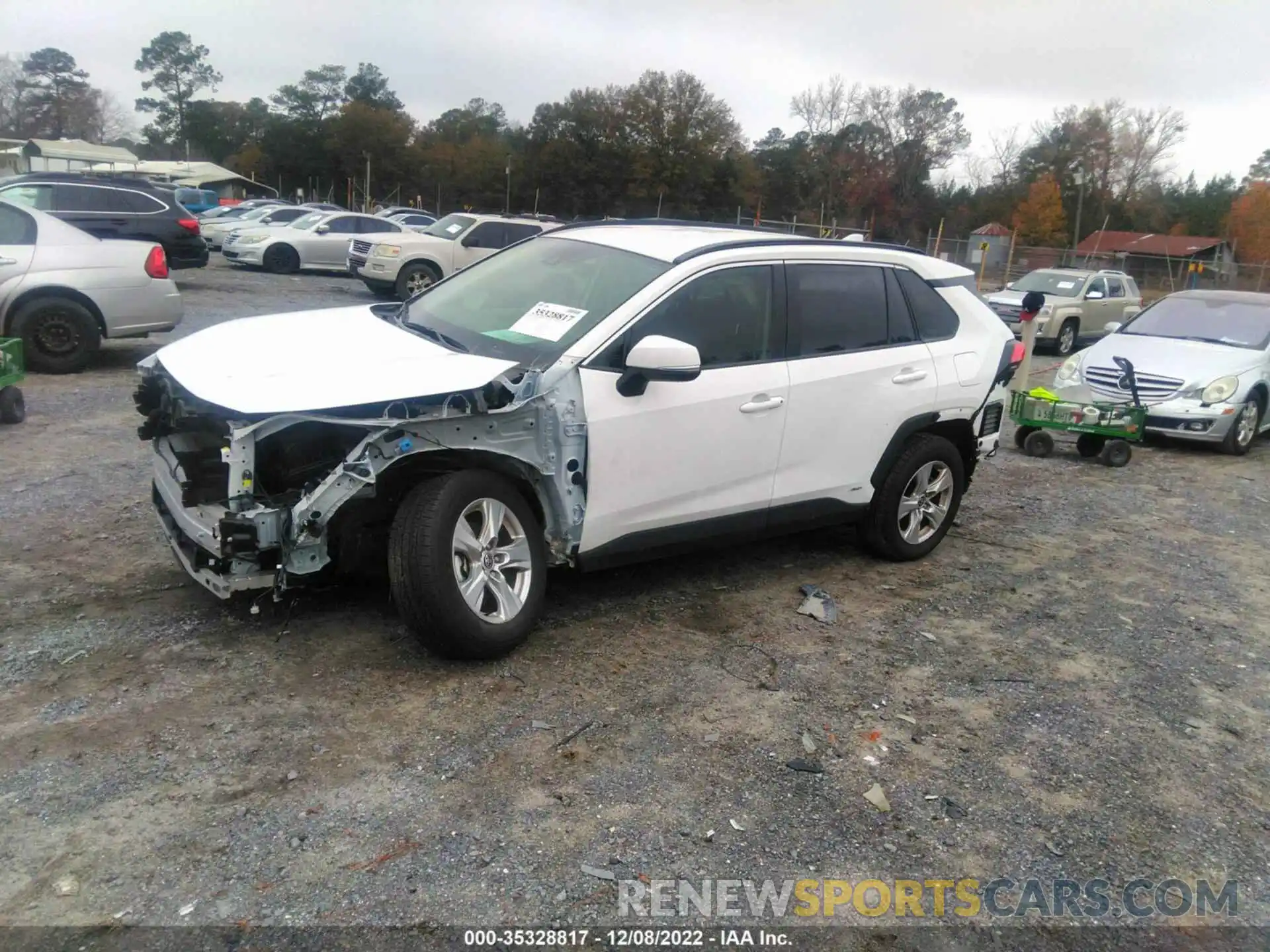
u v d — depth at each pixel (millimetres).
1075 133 76188
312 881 2727
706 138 68688
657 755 3488
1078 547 6379
